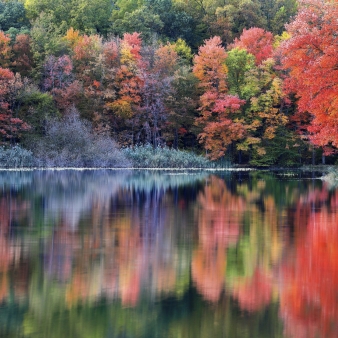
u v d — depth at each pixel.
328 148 62.44
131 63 64.44
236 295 9.83
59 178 40.25
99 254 12.95
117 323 8.48
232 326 8.42
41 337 7.93
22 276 10.92
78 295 9.78
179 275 11.06
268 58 64.25
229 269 11.55
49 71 63.34
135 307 9.20
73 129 56.62
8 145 57.31
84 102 62.94
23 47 63.41
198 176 45.78
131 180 39.09
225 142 62.78
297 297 9.71
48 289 10.09
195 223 17.95
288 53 29.86
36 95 58.56
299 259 12.46
